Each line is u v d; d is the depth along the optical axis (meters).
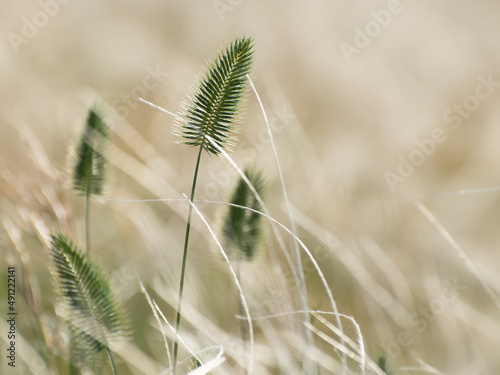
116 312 0.86
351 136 1.62
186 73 1.64
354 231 1.26
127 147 1.42
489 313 1.16
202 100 0.85
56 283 0.86
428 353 1.11
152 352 1.07
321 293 1.17
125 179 1.35
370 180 1.39
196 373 0.86
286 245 1.20
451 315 1.08
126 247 1.17
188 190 1.21
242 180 0.92
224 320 1.09
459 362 1.07
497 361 1.09
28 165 1.02
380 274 1.18
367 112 1.73
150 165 1.19
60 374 0.95
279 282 1.01
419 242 1.33
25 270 0.93
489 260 1.28
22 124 1.16
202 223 1.13
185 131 0.85
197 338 1.00
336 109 1.79
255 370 0.97
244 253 0.92
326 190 1.26
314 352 0.95
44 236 0.93
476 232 1.48
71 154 0.92
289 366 0.96
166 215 1.23
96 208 1.19
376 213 1.27
